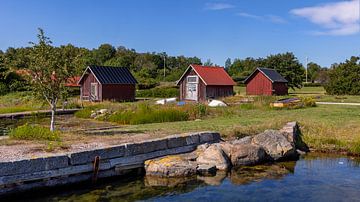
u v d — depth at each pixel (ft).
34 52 48.47
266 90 175.94
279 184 37.73
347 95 177.78
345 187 36.50
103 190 34.94
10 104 121.08
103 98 148.25
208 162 43.34
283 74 213.46
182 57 430.61
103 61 379.14
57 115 97.71
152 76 314.96
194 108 84.02
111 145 39.96
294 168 44.52
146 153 41.81
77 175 35.24
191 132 52.37
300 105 103.65
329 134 57.77
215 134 52.21
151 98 179.52
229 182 38.37
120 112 84.94
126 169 39.58
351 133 57.72
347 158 49.57
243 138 51.21
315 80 333.21
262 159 47.67
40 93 49.60
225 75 157.28
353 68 184.65
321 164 46.42
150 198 33.14
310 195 34.09
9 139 43.55
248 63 336.49
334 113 83.10
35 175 31.99
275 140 50.16
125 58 363.97
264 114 83.76
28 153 35.09
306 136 57.21
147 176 40.04
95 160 36.17
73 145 40.29
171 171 39.78
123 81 153.89
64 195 32.96
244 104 106.22
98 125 75.20
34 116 93.04
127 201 32.12
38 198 31.81
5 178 30.22
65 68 49.29
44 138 44.16
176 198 33.24
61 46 50.19
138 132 53.62
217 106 103.40
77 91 162.91
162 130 56.24
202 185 37.24
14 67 50.67
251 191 35.37
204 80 146.30
